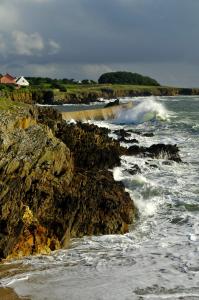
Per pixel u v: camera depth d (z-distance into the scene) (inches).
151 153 1262.3
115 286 525.3
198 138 1664.6
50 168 724.0
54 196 709.9
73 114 2137.1
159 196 886.4
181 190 932.6
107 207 736.3
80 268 581.3
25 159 698.2
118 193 789.2
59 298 499.5
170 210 822.5
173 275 551.2
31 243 641.6
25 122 762.2
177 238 687.1
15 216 636.1
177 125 2058.3
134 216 784.9
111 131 1758.1
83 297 500.7
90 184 770.2
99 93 5403.5
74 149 1009.5
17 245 629.9
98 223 721.6
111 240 687.7
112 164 1057.5
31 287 526.6
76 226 703.1
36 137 735.1
